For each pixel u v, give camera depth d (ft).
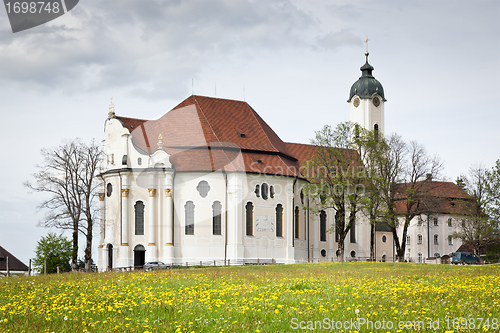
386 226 393.91
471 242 378.12
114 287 128.26
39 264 326.65
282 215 304.50
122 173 294.66
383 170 318.65
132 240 291.99
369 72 427.33
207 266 274.16
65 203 274.57
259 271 199.41
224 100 323.98
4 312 91.61
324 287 125.39
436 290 117.50
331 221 341.41
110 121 305.53
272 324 81.82
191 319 85.81
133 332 77.92
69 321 84.17
